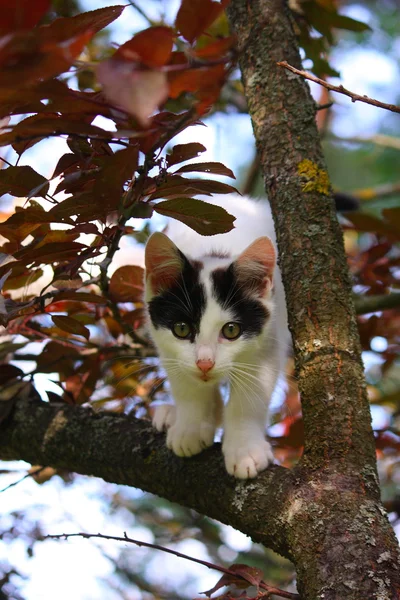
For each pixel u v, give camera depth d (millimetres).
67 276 922
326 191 942
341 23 1070
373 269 1123
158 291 1013
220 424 1049
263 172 960
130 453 966
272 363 1012
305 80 974
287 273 928
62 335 1051
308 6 1068
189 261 1015
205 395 1001
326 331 903
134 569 1248
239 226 1083
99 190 847
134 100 674
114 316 1033
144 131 802
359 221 1095
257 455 920
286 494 876
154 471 954
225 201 1114
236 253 1052
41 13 693
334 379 890
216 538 1216
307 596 833
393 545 837
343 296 916
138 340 1075
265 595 857
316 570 834
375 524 843
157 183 859
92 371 1048
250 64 980
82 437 991
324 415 883
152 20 1226
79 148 856
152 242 995
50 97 791
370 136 1427
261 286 1009
